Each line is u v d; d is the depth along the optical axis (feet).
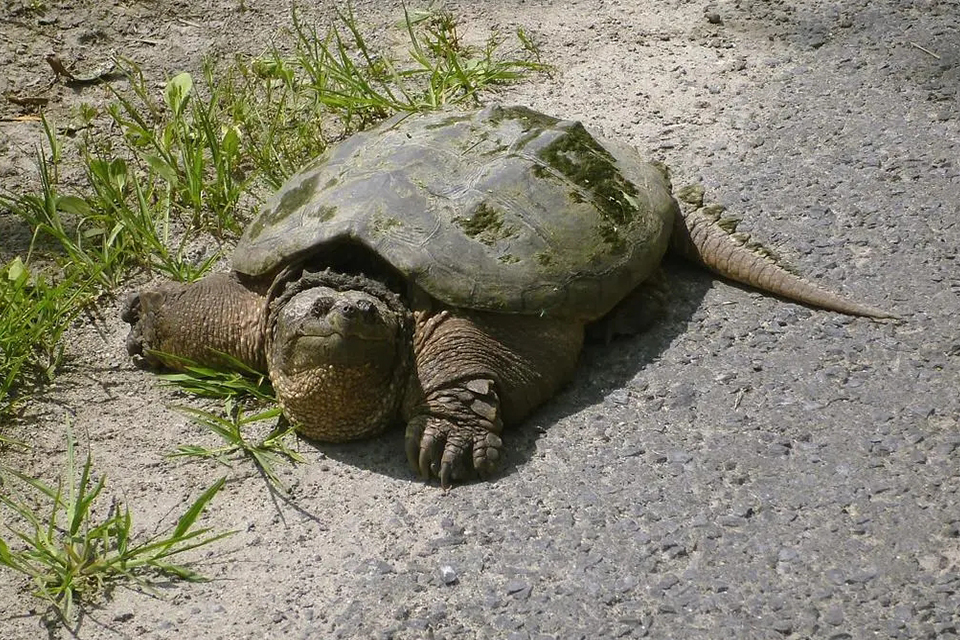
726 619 3.99
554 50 6.11
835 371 4.58
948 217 5.09
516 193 4.58
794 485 4.27
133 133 5.60
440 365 4.42
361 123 5.70
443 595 4.10
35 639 4.08
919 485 4.25
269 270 4.58
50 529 4.24
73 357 4.86
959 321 4.71
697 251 4.93
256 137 5.61
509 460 4.42
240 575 4.19
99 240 5.27
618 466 4.37
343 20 6.17
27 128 5.73
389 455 4.49
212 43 6.18
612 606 4.04
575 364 4.59
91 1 6.36
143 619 4.11
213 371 4.69
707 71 5.93
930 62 5.88
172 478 4.47
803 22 6.19
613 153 4.91
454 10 6.40
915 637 3.92
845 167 5.34
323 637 4.03
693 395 4.55
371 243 4.46
